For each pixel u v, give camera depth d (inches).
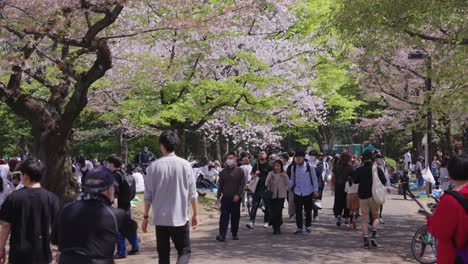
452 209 178.9
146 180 285.3
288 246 460.1
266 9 828.6
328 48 893.2
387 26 506.9
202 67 785.6
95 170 183.0
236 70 820.6
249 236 528.7
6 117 1374.3
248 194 712.4
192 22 488.7
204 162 1279.5
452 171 190.5
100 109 730.2
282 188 536.4
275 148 1744.6
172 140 287.1
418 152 1448.1
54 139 486.0
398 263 387.9
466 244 178.7
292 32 906.7
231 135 1170.6
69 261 170.1
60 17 424.5
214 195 952.9
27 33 445.4
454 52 536.7
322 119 1317.7
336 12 594.9
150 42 613.9
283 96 868.6
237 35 762.8
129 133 1107.3
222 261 390.9
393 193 1131.9
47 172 483.8
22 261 220.1
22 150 1599.4
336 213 603.8
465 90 593.6
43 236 225.0
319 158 760.3
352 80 1015.0
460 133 1321.4
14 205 222.5
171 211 278.5
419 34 525.7
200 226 634.8
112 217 176.2
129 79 660.1
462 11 500.4
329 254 420.8
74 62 495.2
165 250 284.5
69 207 176.9
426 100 715.4
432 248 384.5
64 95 530.3
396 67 1011.3
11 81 478.3
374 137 1972.2
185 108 758.5
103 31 514.6
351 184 568.7
